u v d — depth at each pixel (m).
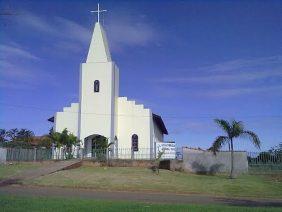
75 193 21.34
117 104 47.91
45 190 22.39
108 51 48.28
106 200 17.69
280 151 33.22
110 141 44.94
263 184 27.02
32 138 55.47
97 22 48.38
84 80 46.75
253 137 29.27
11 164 35.53
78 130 46.12
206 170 33.06
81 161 34.84
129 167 34.22
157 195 21.58
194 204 17.17
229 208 15.42
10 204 15.02
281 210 15.01
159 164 34.47
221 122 29.52
